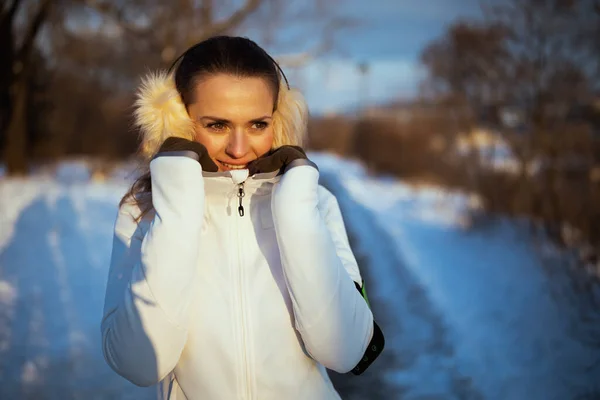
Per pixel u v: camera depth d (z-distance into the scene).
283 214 1.34
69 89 20.61
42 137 17.95
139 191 1.54
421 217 11.37
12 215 8.37
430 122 15.54
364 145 24.92
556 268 6.38
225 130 1.44
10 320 4.64
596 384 3.83
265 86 1.41
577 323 5.01
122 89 21.91
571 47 8.73
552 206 8.08
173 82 1.49
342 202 12.23
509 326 4.98
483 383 3.87
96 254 6.91
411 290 6.10
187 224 1.31
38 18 9.75
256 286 1.42
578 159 8.44
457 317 5.25
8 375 3.74
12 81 9.90
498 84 9.72
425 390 3.77
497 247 8.16
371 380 3.92
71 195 10.62
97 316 4.93
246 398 1.39
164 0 11.37
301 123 1.60
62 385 3.65
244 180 1.43
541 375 3.99
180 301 1.31
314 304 1.33
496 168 10.01
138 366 1.32
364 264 7.21
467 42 10.30
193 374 1.40
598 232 7.16
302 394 1.43
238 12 11.52
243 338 1.39
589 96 8.63
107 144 22.95
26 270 5.98
